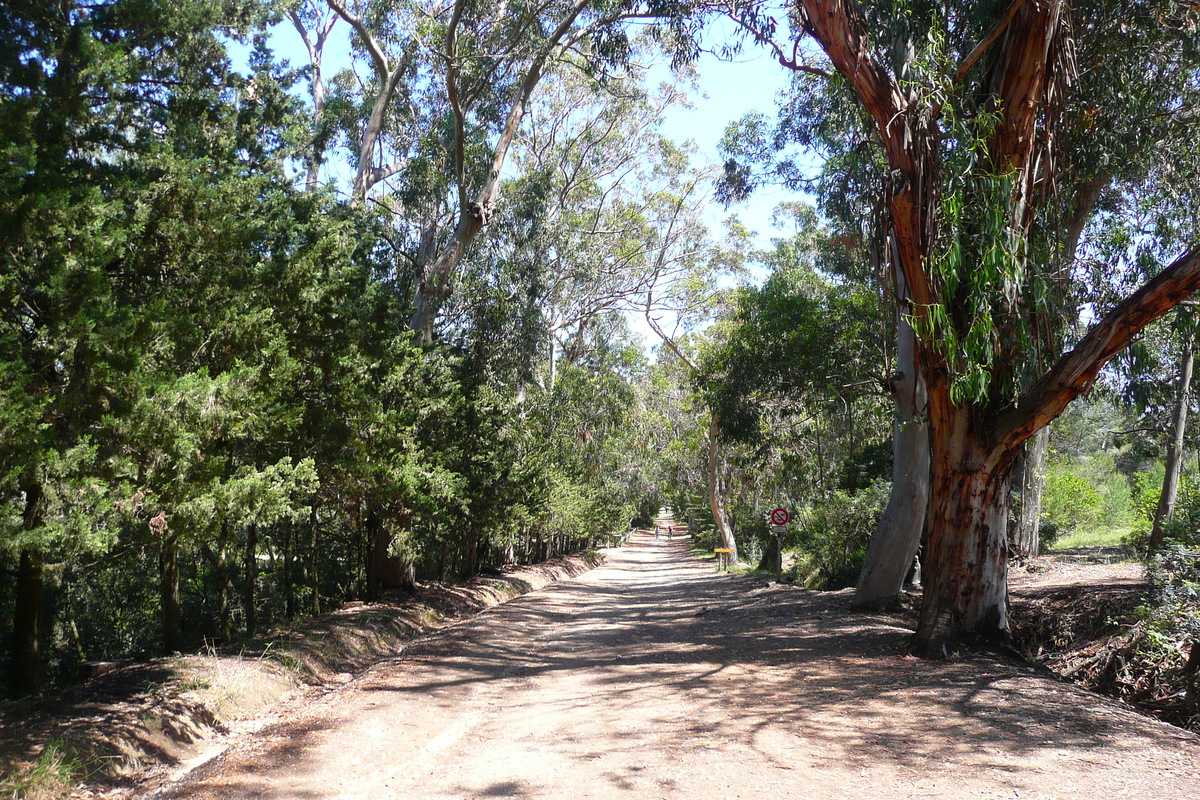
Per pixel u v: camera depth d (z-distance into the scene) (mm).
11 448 6523
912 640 11367
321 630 13680
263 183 11297
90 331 7227
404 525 15727
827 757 6723
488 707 9664
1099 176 14641
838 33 10492
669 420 48406
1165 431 23531
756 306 22172
